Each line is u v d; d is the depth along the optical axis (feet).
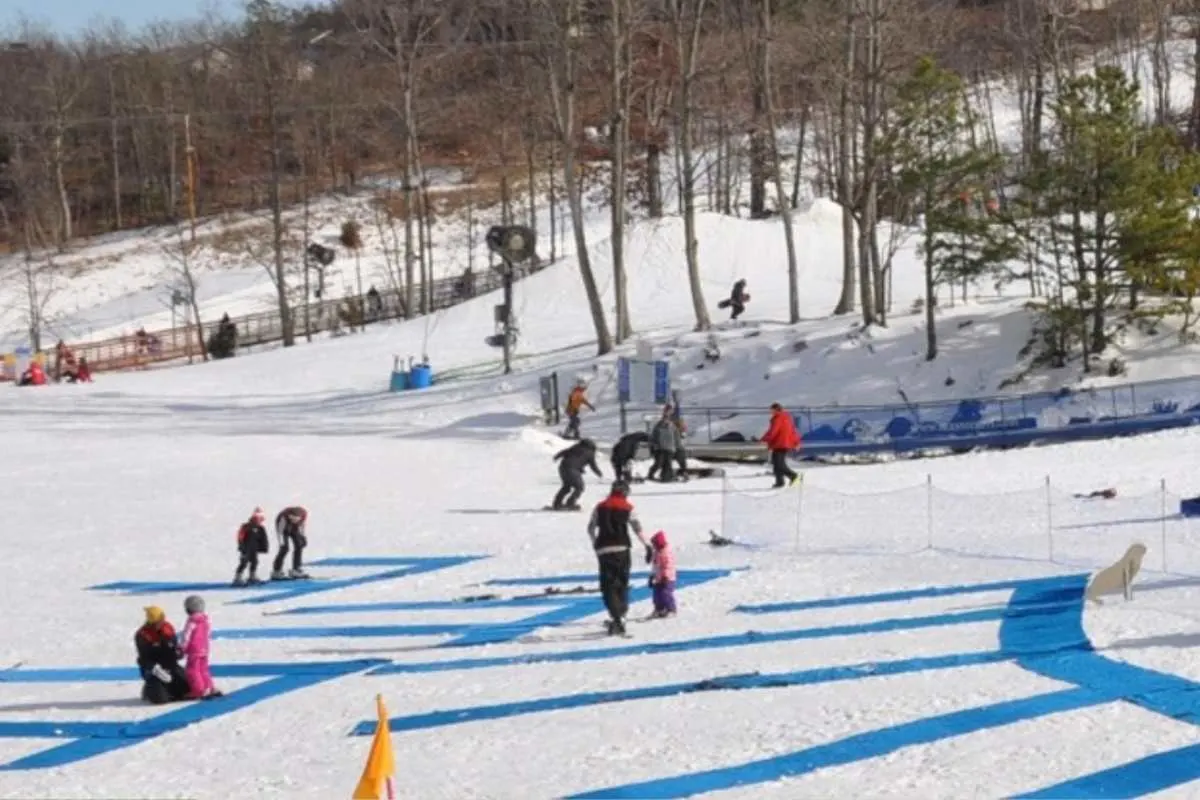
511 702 53.31
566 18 179.83
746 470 120.98
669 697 51.75
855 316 163.43
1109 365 136.56
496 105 305.12
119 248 318.86
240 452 137.39
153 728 54.90
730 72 235.20
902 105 155.22
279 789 44.42
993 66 309.01
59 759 51.19
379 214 318.24
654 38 226.17
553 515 101.71
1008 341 145.79
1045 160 142.72
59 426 163.43
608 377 159.53
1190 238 136.26
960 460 116.06
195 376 205.16
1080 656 52.44
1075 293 149.89
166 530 103.19
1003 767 40.45
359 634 70.03
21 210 358.84
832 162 234.99
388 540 95.45
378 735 38.19
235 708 57.11
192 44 457.27
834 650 57.06
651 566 77.87
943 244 149.28
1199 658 50.93
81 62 382.01
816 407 142.00
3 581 88.63
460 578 82.38
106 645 70.90
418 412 161.89
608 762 44.21
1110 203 135.95
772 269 213.46
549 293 217.36
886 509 91.61
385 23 305.12
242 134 362.33
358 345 211.20
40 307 266.16
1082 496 89.25
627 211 262.26
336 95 346.74
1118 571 60.95
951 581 69.26
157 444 144.77
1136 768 39.60
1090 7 298.35
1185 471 98.02
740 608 67.62
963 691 48.88
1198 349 137.90
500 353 191.83
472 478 120.37
